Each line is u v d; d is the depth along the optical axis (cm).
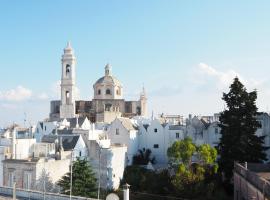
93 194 6238
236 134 6875
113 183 7794
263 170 5397
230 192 6681
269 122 8725
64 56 13888
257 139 6962
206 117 11869
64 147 7606
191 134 9581
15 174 6084
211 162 7375
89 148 7950
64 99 13838
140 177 7788
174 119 13088
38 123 10962
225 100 7181
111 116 12875
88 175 6400
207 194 6406
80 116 13150
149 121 11556
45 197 4425
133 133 9706
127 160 9150
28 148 6944
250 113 7006
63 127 10369
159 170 8200
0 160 6462
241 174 4950
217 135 9269
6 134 9400
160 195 6862
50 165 6222
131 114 14150
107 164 7675
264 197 3609
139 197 7031
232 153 6838
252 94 7075
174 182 6731
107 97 14262
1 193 4753
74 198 4241
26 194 4581
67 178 6241
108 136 9581
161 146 9869
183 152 7350
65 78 13838
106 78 14388
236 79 7144
